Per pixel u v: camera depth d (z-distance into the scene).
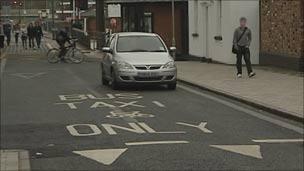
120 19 45.75
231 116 13.54
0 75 25.91
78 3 45.56
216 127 11.98
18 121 13.09
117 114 13.78
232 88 18.53
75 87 20.48
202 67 27.44
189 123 12.47
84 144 10.33
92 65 31.73
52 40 65.38
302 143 10.34
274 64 25.78
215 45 30.52
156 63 19.05
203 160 8.95
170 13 40.31
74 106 15.38
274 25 25.66
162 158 9.10
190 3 34.91
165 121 12.73
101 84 21.56
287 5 24.03
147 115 13.61
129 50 20.12
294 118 12.94
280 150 9.72
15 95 18.23
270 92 17.17
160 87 20.33
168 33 40.53
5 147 10.27
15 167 8.70
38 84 21.73
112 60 19.62
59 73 26.70
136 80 18.92
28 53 43.09
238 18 27.91
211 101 16.36
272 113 14.01
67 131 11.67
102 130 11.67
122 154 9.44
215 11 30.19
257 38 27.98
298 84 18.88
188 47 37.22
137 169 8.45
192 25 34.72
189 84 20.88
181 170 8.34
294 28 23.41
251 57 27.97
